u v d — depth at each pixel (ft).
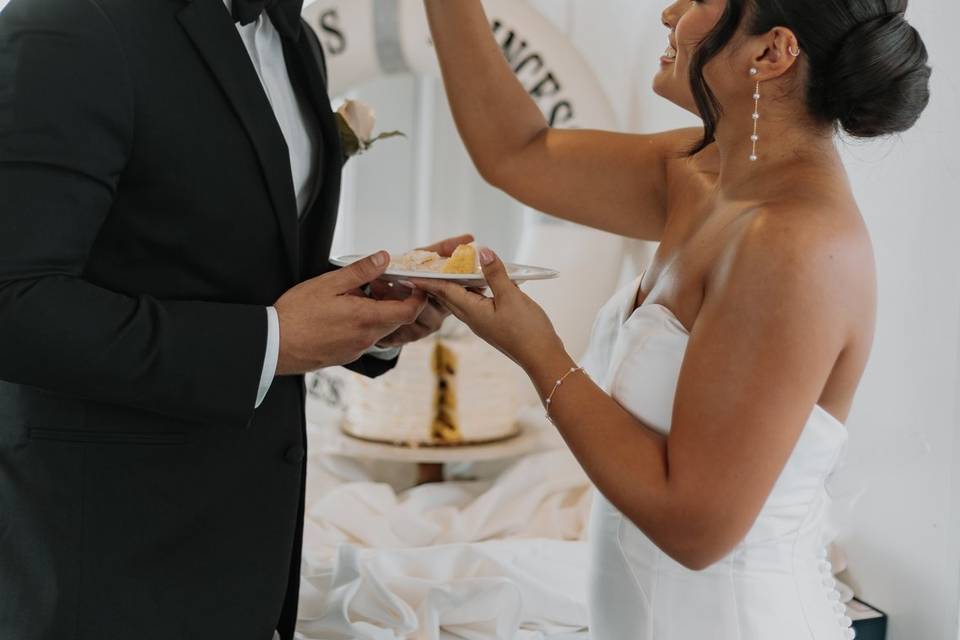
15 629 4.65
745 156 4.66
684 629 4.68
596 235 10.16
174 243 4.61
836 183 4.43
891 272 6.73
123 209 4.55
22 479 4.65
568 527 8.41
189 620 4.81
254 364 4.47
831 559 7.16
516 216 12.41
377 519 8.28
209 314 4.47
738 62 4.48
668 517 4.14
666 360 4.60
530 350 4.60
